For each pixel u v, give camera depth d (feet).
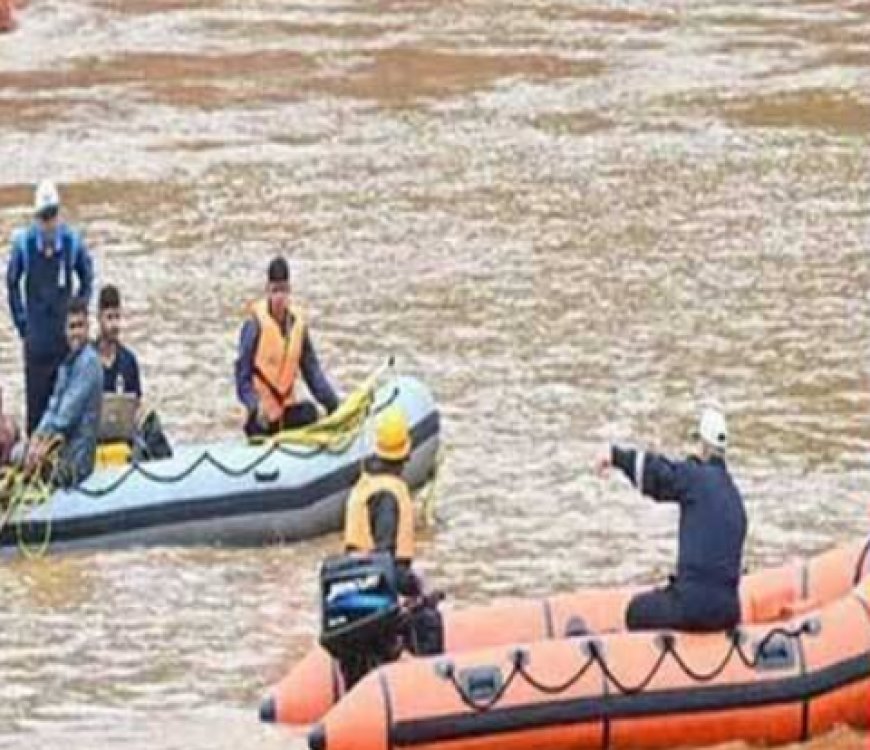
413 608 97.55
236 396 143.54
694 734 94.99
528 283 175.52
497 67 277.44
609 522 123.54
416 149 228.84
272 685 103.35
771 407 143.54
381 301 170.19
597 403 144.25
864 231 192.24
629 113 247.29
